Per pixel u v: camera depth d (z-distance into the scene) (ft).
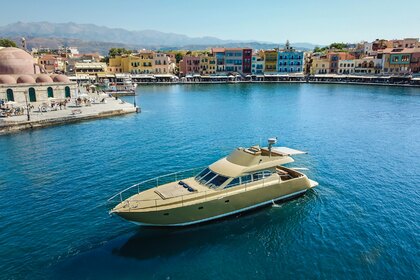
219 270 61.26
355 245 68.69
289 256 65.21
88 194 92.38
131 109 244.63
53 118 196.03
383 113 242.99
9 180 102.83
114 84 454.40
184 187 78.28
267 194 81.71
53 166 116.26
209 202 72.90
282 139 162.40
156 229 72.79
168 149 140.26
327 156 131.64
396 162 123.34
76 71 516.32
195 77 545.44
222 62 571.28
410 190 96.48
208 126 193.98
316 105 289.53
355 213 81.92
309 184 89.97
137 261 63.41
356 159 127.44
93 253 65.72
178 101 321.32
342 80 526.57
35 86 256.73
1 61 262.47
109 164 118.52
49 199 89.25
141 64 548.72
